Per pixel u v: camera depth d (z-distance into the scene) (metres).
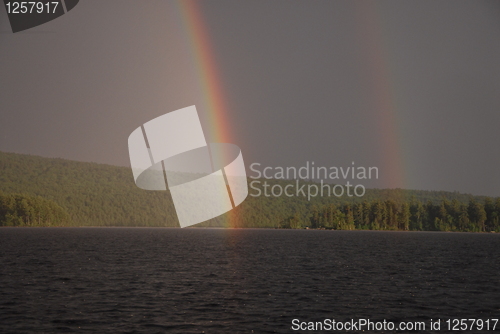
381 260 74.75
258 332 29.70
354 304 37.44
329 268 61.78
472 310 36.06
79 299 38.22
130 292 41.59
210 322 31.66
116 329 29.73
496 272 59.19
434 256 84.81
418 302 38.53
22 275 51.53
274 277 52.03
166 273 54.97
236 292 42.06
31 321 31.25
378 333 29.98
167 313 33.88
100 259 72.25
